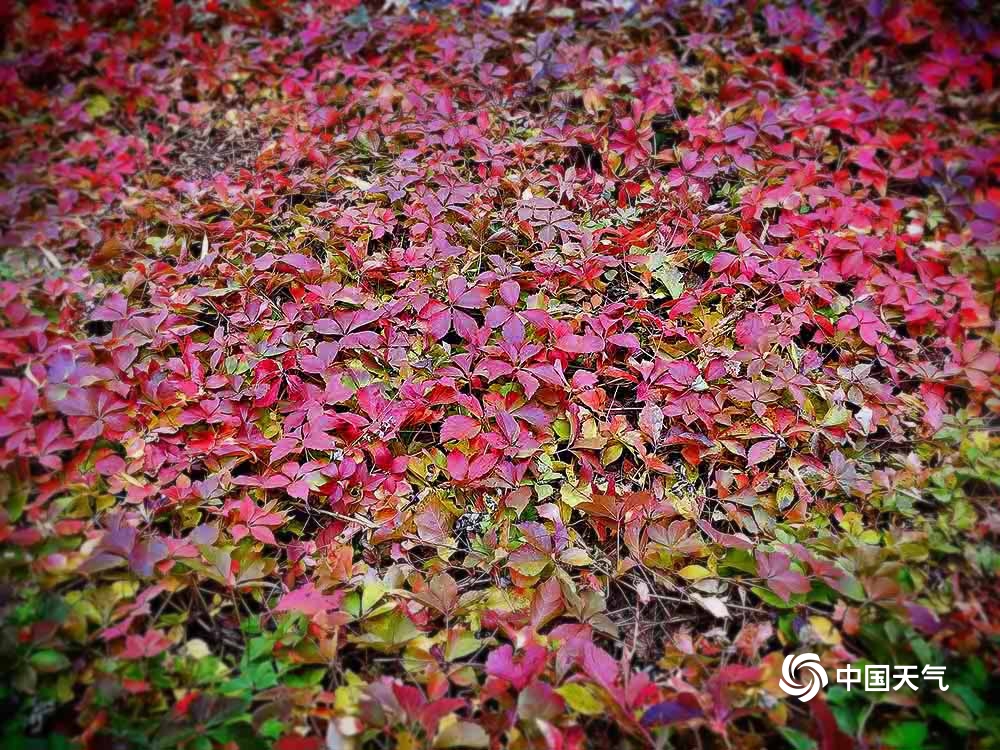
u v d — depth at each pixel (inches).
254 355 41.8
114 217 49.5
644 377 41.1
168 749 30.3
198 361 41.0
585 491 38.6
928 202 48.8
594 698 31.3
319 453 39.4
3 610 32.9
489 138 51.6
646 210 48.1
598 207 48.1
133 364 41.5
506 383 41.4
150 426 39.3
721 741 31.3
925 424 39.6
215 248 46.8
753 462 38.3
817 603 34.9
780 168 49.1
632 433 39.8
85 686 32.1
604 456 39.4
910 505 37.4
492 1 61.7
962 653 32.4
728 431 39.6
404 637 33.7
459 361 40.9
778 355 41.9
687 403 40.0
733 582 35.6
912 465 38.5
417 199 48.5
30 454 36.6
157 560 34.3
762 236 45.9
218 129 55.5
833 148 51.0
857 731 31.1
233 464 38.6
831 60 56.6
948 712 31.1
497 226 47.9
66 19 61.7
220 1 62.2
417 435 40.9
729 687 31.6
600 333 42.2
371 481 38.3
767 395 40.1
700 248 46.9
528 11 59.9
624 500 37.4
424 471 38.9
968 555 35.1
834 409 39.6
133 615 32.9
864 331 42.0
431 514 37.4
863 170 49.9
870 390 40.7
